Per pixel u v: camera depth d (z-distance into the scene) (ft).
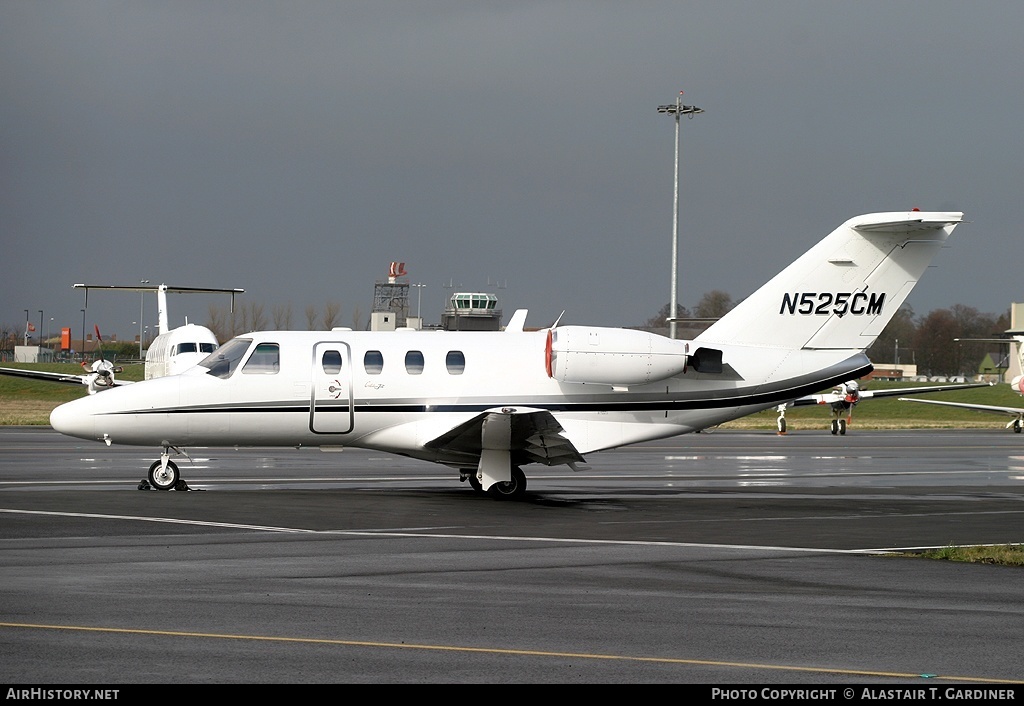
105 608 84.38
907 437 400.26
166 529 129.59
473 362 180.55
